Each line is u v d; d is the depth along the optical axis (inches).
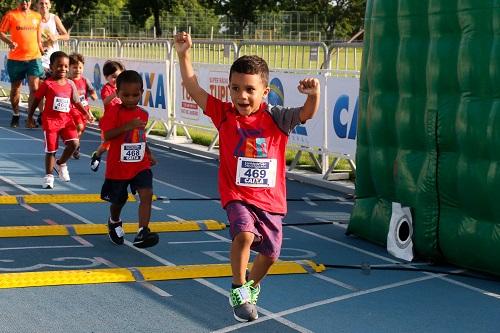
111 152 288.0
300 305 231.5
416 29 287.6
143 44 634.8
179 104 575.5
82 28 2346.2
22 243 289.6
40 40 629.0
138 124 281.4
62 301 226.4
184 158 531.2
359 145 322.3
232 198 204.2
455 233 271.9
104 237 304.7
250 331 207.8
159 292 238.1
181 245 298.2
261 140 205.6
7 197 362.6
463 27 264.4
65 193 387.5
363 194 320.8
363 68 320.2
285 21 2301.9
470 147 262.7
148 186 285.9
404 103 291.9
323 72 438.6
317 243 311.7
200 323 212.7
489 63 254.1
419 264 282.5
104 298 230.7
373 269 273.1
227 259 280.5
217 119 208.5
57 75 396.8
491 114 255.0
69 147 406.6
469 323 221.1
